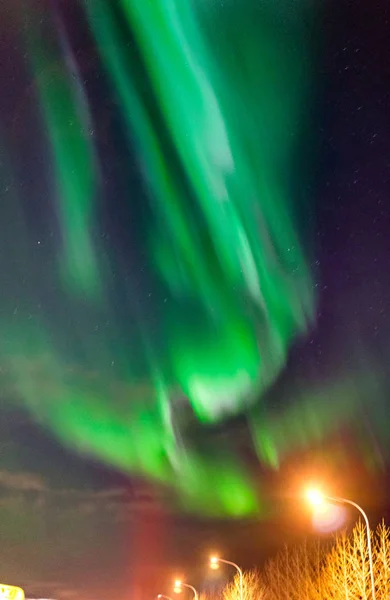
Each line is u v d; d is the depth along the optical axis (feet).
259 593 228.84
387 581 152.87
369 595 151.94
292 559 214.28
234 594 223.10
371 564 103.76
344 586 154.10
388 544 163.02
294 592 200.64
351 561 154.92
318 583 183.83
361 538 155.63
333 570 164.14
